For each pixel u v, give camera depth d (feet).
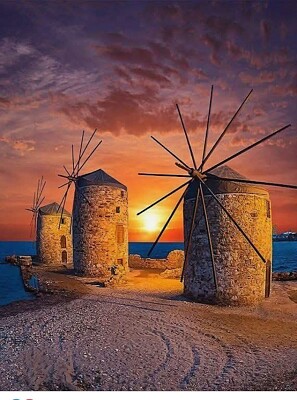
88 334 37.01
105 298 55.98
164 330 38.70
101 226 81.35
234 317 45.62
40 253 114.52
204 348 33.35
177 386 25.22
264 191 55.57
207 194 54.49
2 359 30.55
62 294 59.41
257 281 53.06
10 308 49.73
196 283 54.60
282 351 32.60
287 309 50.06
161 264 96.89
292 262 180.65
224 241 52.54
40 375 27.30
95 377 26.91
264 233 55.16
